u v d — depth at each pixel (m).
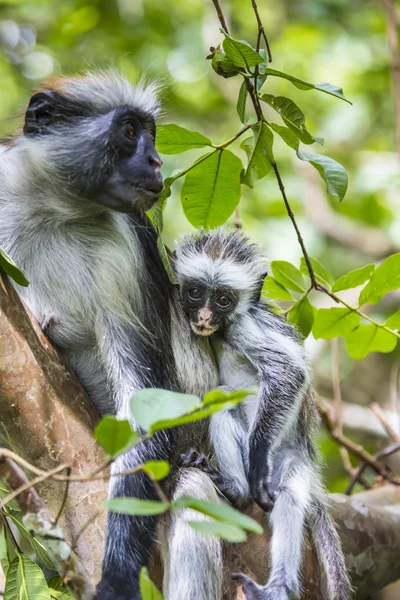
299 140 10.09
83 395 8.81
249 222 19.00
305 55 21.41
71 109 9.73
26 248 9.57
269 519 9.89
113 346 9.59
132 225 10.24
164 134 9.95
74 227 9.77
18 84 20.88
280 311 12.04
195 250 11.35
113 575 8.57
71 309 9.59
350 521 11.86
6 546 9.03
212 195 10.34
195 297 10.76
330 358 20.48
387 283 10.74
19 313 8.34
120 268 9.78
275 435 10.23
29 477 8.51
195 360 10.70
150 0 22.48
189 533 9.17
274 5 23.03
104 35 22.08
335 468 17.50
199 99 21.28
